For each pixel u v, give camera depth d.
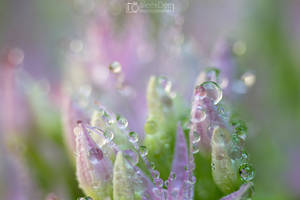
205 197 0.06
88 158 0.05
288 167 0.07
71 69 0.07
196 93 0.05
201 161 0.06
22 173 0.07
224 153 0.05
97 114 0.06
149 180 0.05
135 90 0.07
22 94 0.07
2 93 0.07
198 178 0.06
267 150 0.07
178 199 0.05
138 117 0.07
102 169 0.05
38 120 0.07
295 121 0.08
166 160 0.06
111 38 0.07
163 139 0.06
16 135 0.07
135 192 0.05
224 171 0.05
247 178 0.05
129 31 0.07
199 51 0.07
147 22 0.07
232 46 0.07
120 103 0.07
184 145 0.05
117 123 0.06
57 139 0.07
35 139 0.07
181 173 0.05
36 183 0.07
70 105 0.06
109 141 0.05
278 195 0.07
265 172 0.07
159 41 0.07
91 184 0.05
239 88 0.07
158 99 0.06
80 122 0.05
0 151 0.07
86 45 0.07
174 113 0.06
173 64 0.07
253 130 0.07
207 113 0.05
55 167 0.07
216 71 0.06
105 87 0.07
